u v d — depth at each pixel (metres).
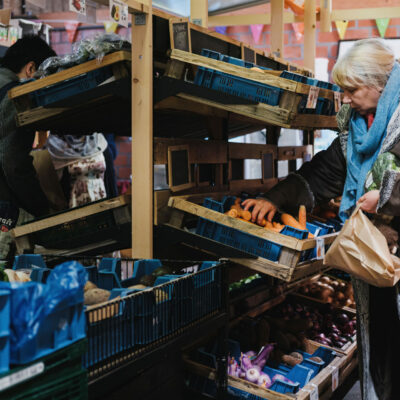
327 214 3.14
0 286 1.06
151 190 2.13
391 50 1.92
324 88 2.42
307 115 2.23
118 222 2.23
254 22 4.50
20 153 2.47
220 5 4.23
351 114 2.11
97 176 3.53
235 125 3.37
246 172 5.69
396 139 1.85
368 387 2.06
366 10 4.37
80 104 2.23
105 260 1.96
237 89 2.07
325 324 3.15
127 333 1.48
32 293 1.08
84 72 2.16
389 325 2.00
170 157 2.23
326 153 2.36
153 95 2.14
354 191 2.07
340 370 2.63
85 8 2.00
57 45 6.53
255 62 2.88
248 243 2.10
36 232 2.35
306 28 4.16
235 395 2.18
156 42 2.12
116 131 3.18
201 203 2.41
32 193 2.55
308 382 2.35
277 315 3.15
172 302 1.66
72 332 1.19
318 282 3.61
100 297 1.57
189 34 2.13
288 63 3.39
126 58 2.10
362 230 1.80
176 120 2.86
